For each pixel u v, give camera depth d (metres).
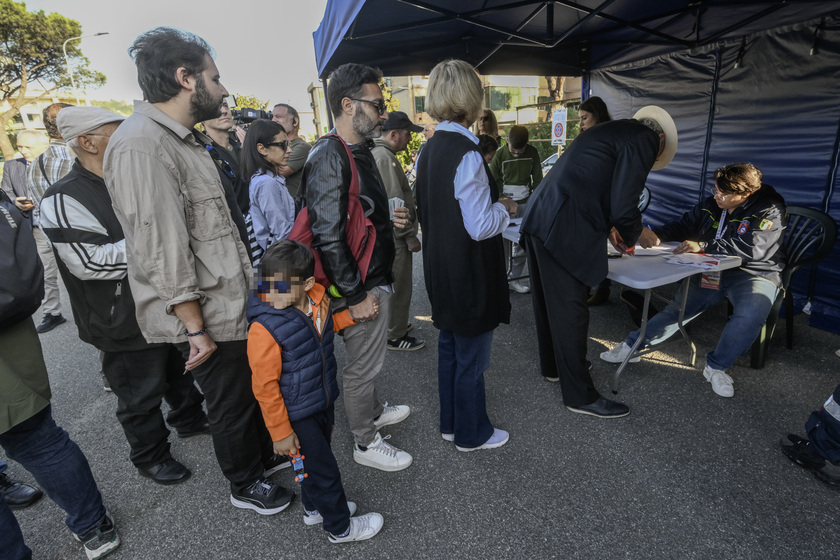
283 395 1.39
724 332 2.41
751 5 3.13
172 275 1.28
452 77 1.60
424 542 1.60
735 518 1.62
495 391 2.57
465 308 1.74
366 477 1.94
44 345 3.77
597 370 2.72
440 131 1.70
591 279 2.04
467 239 1.68
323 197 1.40
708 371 2.48
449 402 2.07
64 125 1.58
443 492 1.83
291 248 1.31
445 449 2.10
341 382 2.82
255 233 2.26
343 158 1.43
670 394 2.41
